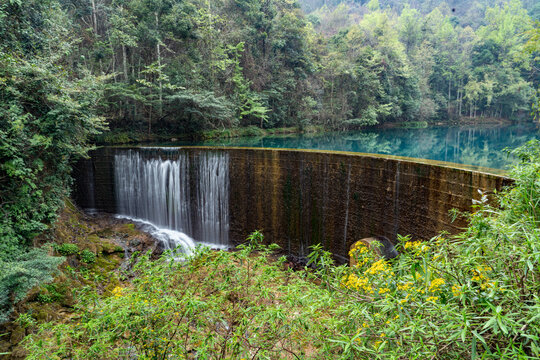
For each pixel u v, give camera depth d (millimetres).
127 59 20750
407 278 2684
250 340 2793
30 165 8219
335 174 10039
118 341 2977
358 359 2520
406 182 8164
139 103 20203
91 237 10562
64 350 2898
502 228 2523
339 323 2699
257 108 24281
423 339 2391
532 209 3398
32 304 6711
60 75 8977
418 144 22016
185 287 3150
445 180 7195
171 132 21500
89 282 8273
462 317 1996
